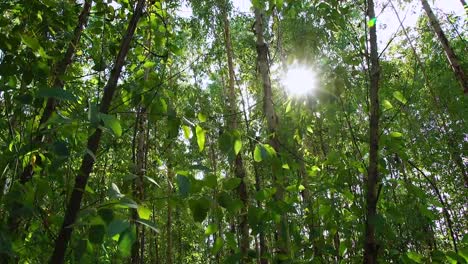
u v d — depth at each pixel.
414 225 2.53
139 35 2.46
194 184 1.39
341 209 2.67
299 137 2.75
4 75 1.62
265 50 5.19
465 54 9.95
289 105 2.60
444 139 9.09
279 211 1.68
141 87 1.69
